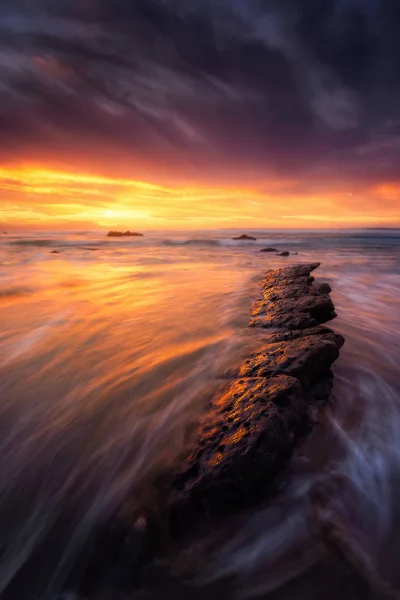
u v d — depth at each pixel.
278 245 40.12
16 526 2.45
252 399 3.26
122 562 2.21
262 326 6.34
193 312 7.79
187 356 5.02
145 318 7.28
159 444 3.10
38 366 4.82
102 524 2.42
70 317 7.41
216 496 2.49
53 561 2.23
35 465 2.96
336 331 6.81
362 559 2.20
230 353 5.00
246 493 2.54
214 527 2.40
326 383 4.09
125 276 14.60
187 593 2.04
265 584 2.07
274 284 10.90
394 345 6.13
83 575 2.14
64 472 2.88
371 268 18.67
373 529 2.41
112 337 6.03
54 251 29.03
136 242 42.09
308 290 8.73
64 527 2.42
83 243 40.03
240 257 25.20
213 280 13.34
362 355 5.55
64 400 3.91
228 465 2.56
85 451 3.10
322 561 2.20
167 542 2.31
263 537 2.36
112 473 2.84
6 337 6.05
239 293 10.20
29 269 16.89
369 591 2.01
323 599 1.98
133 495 2.60
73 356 5.18
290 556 2.24
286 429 2.95
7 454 3.09
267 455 2.67
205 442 2.91
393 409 3.93
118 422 3.48
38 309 8.17
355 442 3.29
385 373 4.89
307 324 6.02
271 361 4.19
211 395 3.80
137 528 2.37
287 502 2.59
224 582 2.09
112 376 4.47
